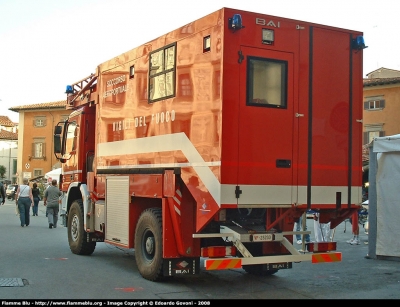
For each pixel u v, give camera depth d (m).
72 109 13.01
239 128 6.93
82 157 11.54
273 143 7.14
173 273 7.85
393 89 36.25
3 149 74.62
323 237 11.92
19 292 7.36
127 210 8.97
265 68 7.15
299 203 7.29
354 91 7.81
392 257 10.67
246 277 8.84
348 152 7.71
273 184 7.11
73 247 11.40
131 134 9.19
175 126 7.85
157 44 8.51
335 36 7.69
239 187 6.88
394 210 10.66
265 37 7.16
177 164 7.74
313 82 7.48
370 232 11.01
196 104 7.38
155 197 8.15
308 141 7.39
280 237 7.39
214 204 6.86
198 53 7.41
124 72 9.61
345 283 8.38
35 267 9.54
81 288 7.72
